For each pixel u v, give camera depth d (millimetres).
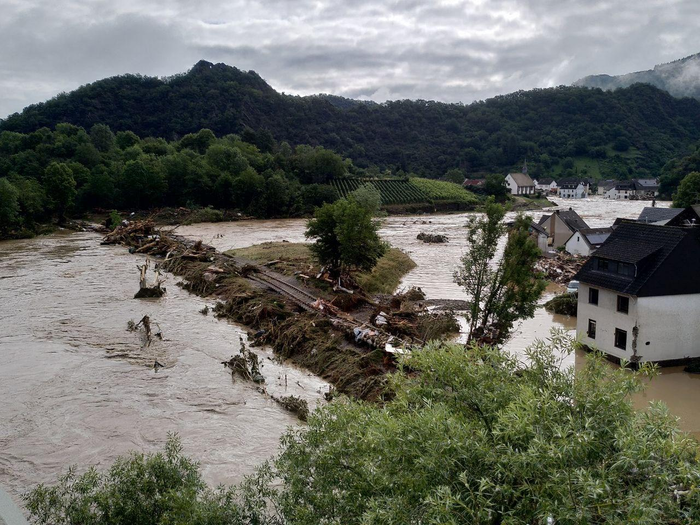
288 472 13148
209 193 127062
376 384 27141
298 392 28906
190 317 42969
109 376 30922
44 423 25359
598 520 8148
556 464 8617
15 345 35875
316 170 153000
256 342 36656
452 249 77438
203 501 13508
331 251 48844
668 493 8352
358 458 11945
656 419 9977
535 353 12508
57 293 49719
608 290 31375
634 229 33219
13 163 121875
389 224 113625
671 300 30016
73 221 103688
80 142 140000
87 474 15680
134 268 61750
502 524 8391
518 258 31016
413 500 9727
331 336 34812
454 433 9883
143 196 120438
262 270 54719
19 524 5473
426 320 37688
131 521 13188
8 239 84000
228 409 26906
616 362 31219
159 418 25891
